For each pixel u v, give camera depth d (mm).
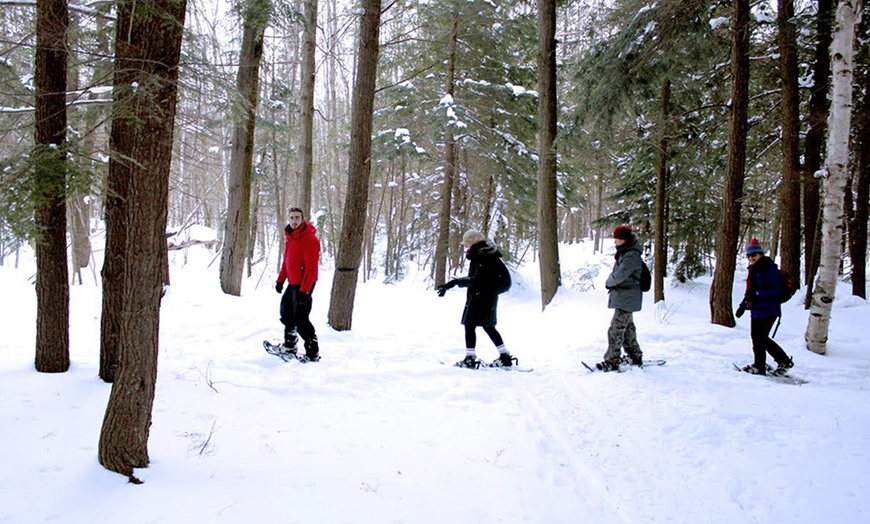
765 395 5129
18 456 3203
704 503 3199
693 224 14031
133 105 3020
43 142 4289
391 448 3891
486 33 13477
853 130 11133
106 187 3969
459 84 13836
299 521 2807
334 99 22516
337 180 22906
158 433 3736
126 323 3039
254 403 4543
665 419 4508
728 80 11133
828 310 6984
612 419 4555
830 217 6926
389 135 13688
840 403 4883
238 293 9375
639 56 9117
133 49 2959
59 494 2834
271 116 14180
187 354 5711
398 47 13703
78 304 7633
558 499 3254
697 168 12734
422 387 5309
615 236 6188
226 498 2969
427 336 7930
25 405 3969
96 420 3822
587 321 8977
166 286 8203
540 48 10930
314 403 4730
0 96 4637
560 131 10461
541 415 4672
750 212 14352
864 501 3184
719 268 8727
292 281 5926
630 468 3668
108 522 2635
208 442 3652
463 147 14914
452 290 13672
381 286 14773
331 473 3428
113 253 4543
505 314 11125
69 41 4598
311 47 10148
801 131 11852
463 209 17062
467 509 3082
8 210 3578
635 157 13523
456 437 4152
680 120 11086
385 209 30750
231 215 9227
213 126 6109
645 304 11727
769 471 3580
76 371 4793
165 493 2936
